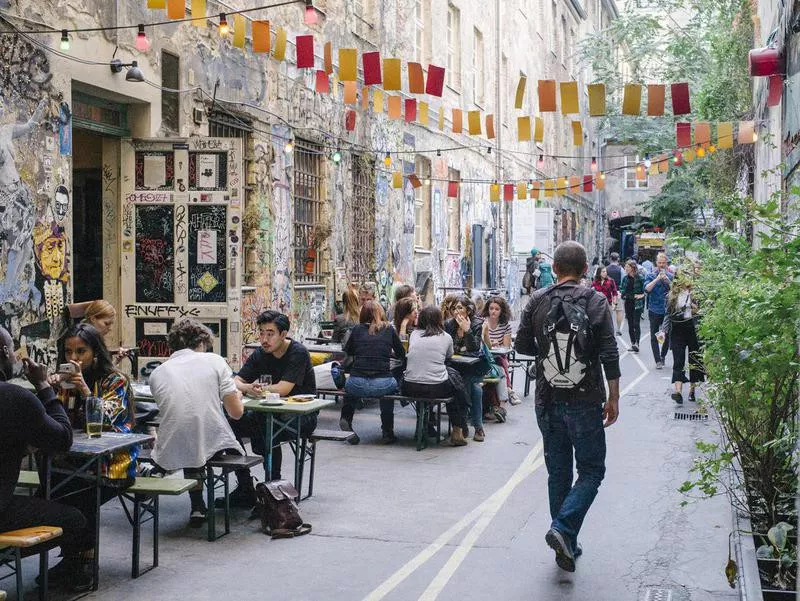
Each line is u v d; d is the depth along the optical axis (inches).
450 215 1005.8
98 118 420.8
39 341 360.2
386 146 780.6
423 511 310.8
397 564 253.0
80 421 247.1
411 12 840.3
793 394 259.3
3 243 339.9
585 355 242.2
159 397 275.9
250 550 265.7
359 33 717.3
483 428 478.3
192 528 290.4
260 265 550.9
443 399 419.8
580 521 241.6
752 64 382.6
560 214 1624.0
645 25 1278.3
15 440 201.6
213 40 497.0
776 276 246.4
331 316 665.6
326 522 296.4
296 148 611.5
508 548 269.3
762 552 238.4
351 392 429.7
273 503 281.0
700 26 1229.1
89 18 390.3
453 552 264.7
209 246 435.5
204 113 487.5
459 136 1011.3
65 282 377.1
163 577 240.7
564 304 245.4
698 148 692.7
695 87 1217.4
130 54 419.8
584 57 1390.3
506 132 1232.2
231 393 283.9
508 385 577.9
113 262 446.3
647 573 247.1
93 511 234.2
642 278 893.8
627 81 1379.2
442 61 939.3
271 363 335.6
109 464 235.8
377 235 757.3
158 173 438.6
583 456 244.7
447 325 455.8
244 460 278.2
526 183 756.6
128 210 440.5
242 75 530.6
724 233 278.1
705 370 299.0
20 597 197.8
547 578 242.1
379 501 324.5
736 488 283.1
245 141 544.1
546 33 1508.4
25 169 352.5
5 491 202.1
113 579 238.5
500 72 1163.3
